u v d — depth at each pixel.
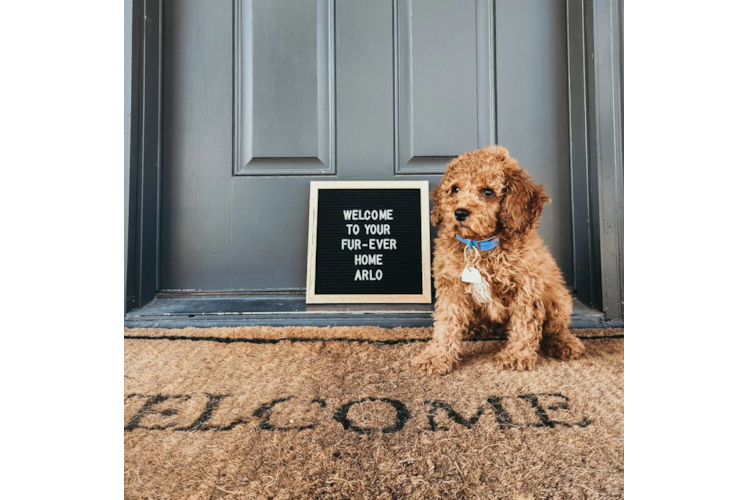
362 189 1.23
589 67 1.14
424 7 1.26
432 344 0.91
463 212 0.86
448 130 1.26
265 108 1.27
